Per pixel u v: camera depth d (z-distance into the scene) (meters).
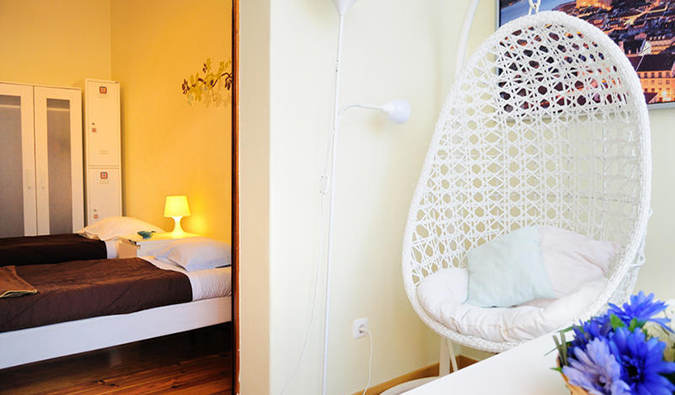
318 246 2.09
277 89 1.92
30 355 2.28
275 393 1.97
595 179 2.00
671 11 1.90
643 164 1.59
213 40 3.39
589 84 1.90
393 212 2.38
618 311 0.74
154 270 3.00
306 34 1.99
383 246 2.35
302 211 2.03
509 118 2.33
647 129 1.59
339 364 2.20
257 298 2.02
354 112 2.20
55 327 2.34
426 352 2.57
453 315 1.72
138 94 4.78
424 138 2.49
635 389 0.63
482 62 2.15
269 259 1.93
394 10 2.32
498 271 1.93
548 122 2.33
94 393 2.38
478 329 1.65
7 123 4.73
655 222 2.01
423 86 2.46
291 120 1.96
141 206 4.80
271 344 1.95
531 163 2.35
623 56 1.65
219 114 3.36
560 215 2.11
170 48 4.08
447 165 2.17
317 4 2.03
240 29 2.09
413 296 1.91
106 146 5.04
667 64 1.92
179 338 3.23
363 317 2.29
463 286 1.99
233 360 2.21
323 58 2.06
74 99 4.94
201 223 3.67
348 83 2.16
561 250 1.90
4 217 4.75
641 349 0.64
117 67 5.31
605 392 0.64
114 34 5.38
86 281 2.68
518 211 2.42
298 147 2.00
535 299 1.87
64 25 5.30
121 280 2.67
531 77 2.09
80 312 2.41
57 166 4.91
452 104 2.09
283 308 1.98
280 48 1.92
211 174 3.51
